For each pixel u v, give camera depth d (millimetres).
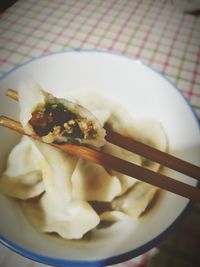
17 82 166
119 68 179
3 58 224
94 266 114
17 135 162
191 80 213
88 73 183
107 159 156
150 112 172
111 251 123
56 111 162
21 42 236
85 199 150
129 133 168
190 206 130
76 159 158
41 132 158
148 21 258
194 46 238
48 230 135
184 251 141
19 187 149
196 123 154
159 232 123
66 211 144
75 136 159
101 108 176
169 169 152
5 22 252
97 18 260
